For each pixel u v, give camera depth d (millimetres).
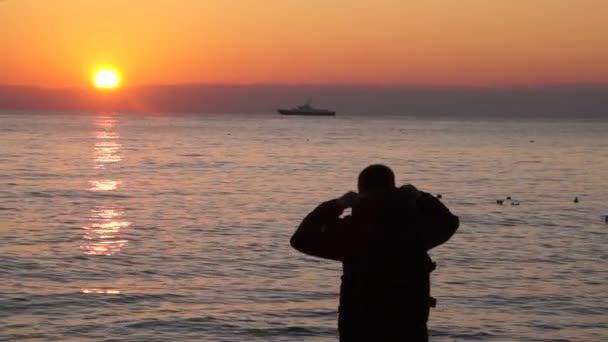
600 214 43281
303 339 16406
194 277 22750
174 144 125250
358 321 7113
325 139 152625
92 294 20125
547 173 75375
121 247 28484
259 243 29672
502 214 42656
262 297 20109
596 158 100812
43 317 17703
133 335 16406
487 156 102562
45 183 56688
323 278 22609
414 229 7172
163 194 50375
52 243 29297
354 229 7168
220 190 53719
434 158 97125
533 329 17500
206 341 16109
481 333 17062
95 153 98000
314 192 53312
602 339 16750
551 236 33812
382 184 7320
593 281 23266
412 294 7090
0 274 22781
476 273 24266
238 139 148125
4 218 36906
